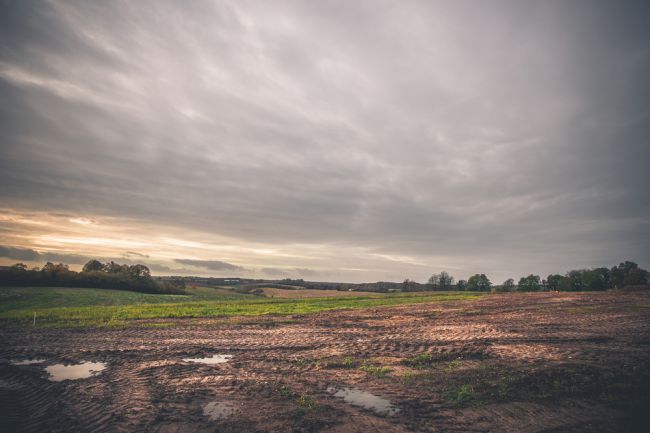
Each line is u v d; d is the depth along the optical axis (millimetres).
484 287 94000
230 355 14586
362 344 16188
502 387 9797
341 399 9391
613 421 7727
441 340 16453
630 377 10203
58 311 31391
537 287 83562
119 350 15398
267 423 7973
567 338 15953
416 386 10258
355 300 45375
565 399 8930
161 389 10234
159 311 30734
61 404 9117
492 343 15398
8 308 42469
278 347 15883
